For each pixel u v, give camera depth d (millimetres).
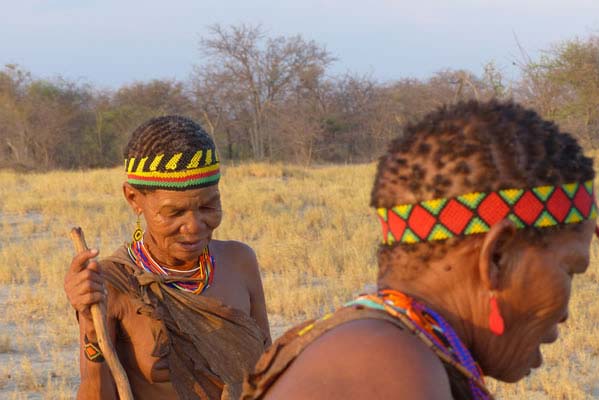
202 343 2934
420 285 1495
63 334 9094
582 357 7992
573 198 1466
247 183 26516
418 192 1447
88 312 2703
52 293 11078
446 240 1443
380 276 1573
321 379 1327
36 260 13727
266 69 61062
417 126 1511
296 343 1464
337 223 17125
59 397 7117
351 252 13398
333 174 29797
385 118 57188
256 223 17172
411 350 1351
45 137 54031
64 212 19281
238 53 60656
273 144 60000
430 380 1318
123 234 16750
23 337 9141
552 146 1458
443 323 1451
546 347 8312
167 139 2916
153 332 2896
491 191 1411
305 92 61812
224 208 19328
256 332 3057
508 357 1549
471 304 1483
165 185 2904
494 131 1434
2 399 7152
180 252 2977
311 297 10539
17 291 11500
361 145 59781
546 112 31359
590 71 31094
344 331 1398
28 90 57344
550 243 1473
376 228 16141
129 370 2936
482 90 28609
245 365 2980
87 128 57656
